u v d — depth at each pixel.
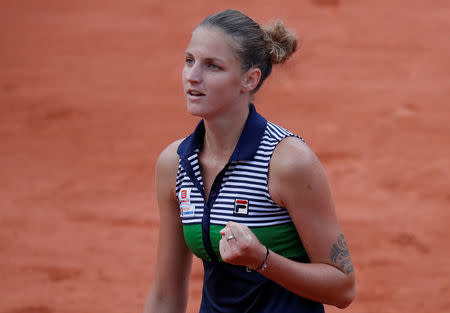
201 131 9.41
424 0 69.44
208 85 8.69
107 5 74.19
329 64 56.50
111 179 39.06
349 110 47.78
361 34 62.62
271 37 9.25
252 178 8.75
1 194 37.22
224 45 8.63
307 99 49.97
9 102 53.12
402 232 30.34
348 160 39.94
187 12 71.50
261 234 8.80
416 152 40.59
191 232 9.19
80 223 33.19
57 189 37.72
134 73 58.50
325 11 68.25
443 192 35.00
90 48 64.69
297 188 8.57
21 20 72.44
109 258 29.27
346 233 30.36
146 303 10.48
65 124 48.53
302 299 9.02
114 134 46.44
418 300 24.47
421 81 52.41
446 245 29.09
